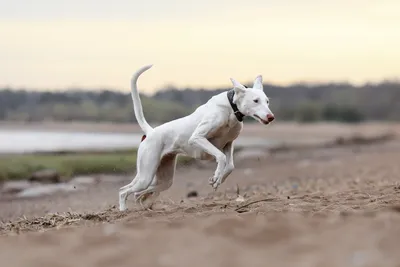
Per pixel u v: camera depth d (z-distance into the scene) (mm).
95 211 14047
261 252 6785
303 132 80875
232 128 12078
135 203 13469
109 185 24344
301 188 18188
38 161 29969
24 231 10844
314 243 6992
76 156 33906
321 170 27094
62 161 30188
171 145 12391
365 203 11305
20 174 27109
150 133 12617
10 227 11867
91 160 30609
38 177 26031
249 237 7484
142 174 12609
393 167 25484
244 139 63969
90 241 7730
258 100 11672
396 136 62000
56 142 50656
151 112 55156
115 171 29125
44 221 12070
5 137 59500
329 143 52625
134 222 9570
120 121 80625
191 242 7348
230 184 21938
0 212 17906
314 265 6172
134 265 6496
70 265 6641
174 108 54750
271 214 9570
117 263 6613
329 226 7930
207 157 12242
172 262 6500
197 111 12211
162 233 7961
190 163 31375
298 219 8625
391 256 6297
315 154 39344
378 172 23391
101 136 62938
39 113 90562
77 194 21781
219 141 12203
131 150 39844
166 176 12867
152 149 12469
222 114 11891
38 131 72500
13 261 6930
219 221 8430
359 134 69875
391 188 14172
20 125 83438
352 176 22500
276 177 24672
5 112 91125
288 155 39156
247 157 37938
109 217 11531
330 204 11398
